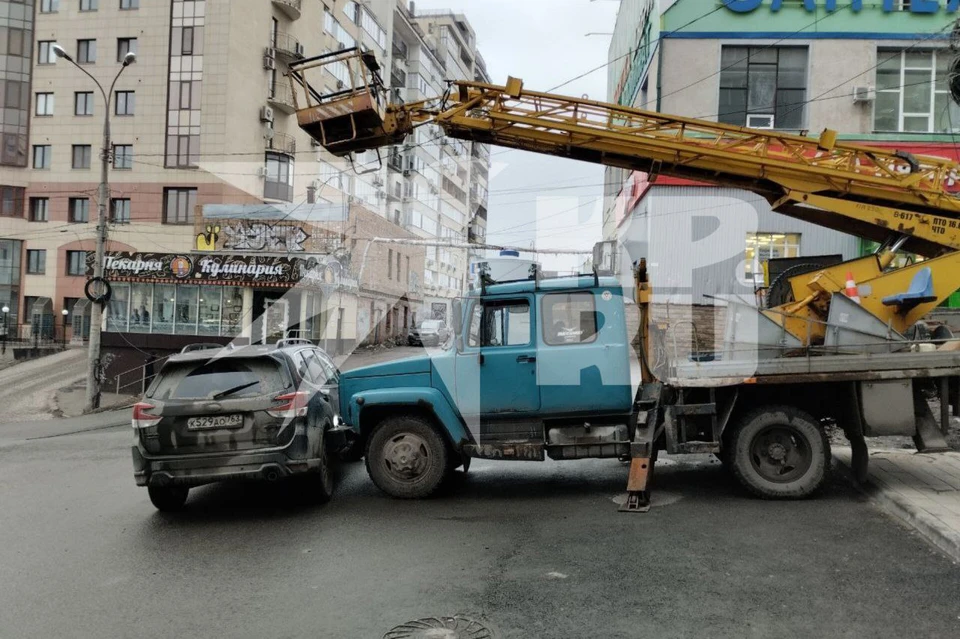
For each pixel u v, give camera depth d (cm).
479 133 890
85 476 916
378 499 719
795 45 1836
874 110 1833
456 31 6900
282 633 404
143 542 597
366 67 891
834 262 870
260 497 753
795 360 656
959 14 1778
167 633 409
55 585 493
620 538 558
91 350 2062
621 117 864
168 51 3603
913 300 712
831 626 391
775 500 659
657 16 1897
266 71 3794
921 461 759
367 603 445
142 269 2662
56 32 3791
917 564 480
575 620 408
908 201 805
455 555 533
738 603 425
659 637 384
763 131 842
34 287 3831
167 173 3566
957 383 650
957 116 1803
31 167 3828
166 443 651
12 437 1558
